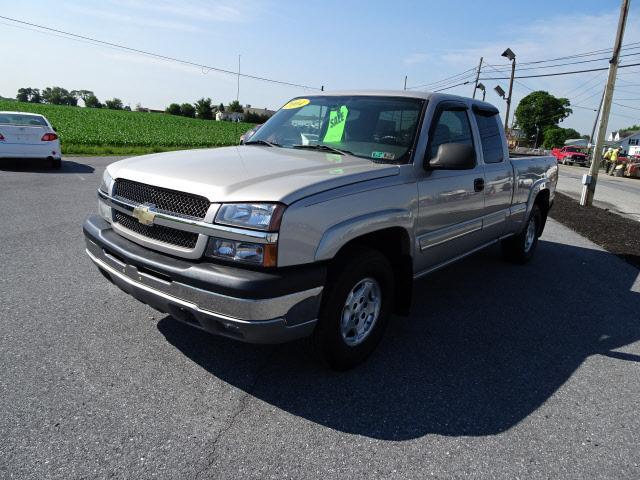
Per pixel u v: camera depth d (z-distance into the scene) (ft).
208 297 8.54
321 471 7.71
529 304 15.93
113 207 10.68
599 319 14.99
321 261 9.14
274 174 9.61
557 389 10.71
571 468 8.16
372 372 10.90
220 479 7.38
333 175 9.77
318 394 9.84
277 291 8.40
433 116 12.59
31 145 38.93
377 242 11.62
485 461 8.20
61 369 10.07
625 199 53.52
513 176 17.06
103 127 146.20
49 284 14.60
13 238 19.25
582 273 19.99
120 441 8.05
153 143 106.11
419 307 15.16
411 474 7.78
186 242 9.16
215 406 9.20
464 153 11.10
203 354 11.07
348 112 13.28
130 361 10.57
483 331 13.57
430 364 11.46
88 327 12.00
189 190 9.11
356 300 10.44
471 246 15.30
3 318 12.17
